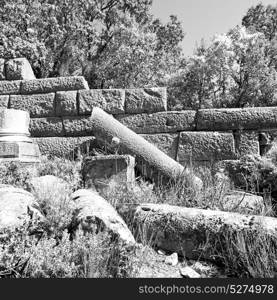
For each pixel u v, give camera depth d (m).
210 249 3.43
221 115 7.02
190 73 16.36
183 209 3.79
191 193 4.86
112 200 4.46
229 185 5.43
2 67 8.36
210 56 15.98
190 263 3.44
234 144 6.84
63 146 7.56
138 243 3.45
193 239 3.53
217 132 6.96
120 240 3.03
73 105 7.77
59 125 7.78
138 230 3.78
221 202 4.51
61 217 3.25
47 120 7.86
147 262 3.30
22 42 11.00
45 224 3.12
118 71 16.73
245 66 16.06
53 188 4.06
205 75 16.17
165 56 20.00
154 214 3.79
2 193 3.43
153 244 3.71
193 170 6.26
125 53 16.22
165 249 3.66
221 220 3.46
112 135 6.33
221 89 17.00
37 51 11.48
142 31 18.28
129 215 3.96
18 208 3.04
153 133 7.38
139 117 7.47
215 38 16.27
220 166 6.29
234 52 16.08
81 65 17.66
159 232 3.70
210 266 3.36
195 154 6.96
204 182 5.47
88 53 17.70
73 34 14.50
